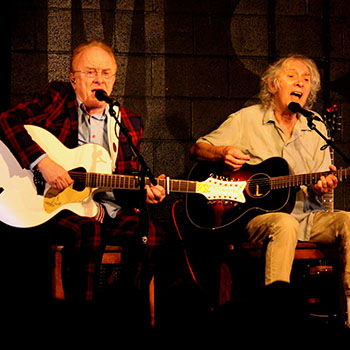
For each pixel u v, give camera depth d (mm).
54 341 3676
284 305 4004
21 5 5027
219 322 4176
